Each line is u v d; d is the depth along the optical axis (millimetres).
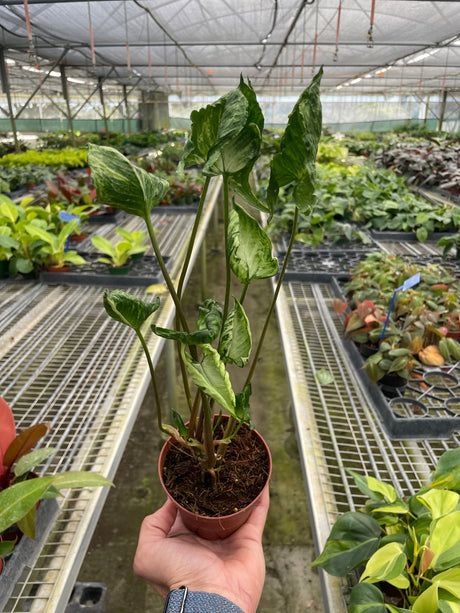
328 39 8594
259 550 778
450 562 717
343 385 1407
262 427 2426
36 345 1555
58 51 9430
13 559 787
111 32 7711
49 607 738
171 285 656
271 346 3197
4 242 1991
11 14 6219
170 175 4859
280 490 2061
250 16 6973
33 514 783
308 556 1789
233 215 641
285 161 577
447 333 1626
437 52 10195
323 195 3447
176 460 853
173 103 20859
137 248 2123
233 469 825
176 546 752
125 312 615
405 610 666
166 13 6695
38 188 4816
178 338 554
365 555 774
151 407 2582
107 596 1621
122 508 1963
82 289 2053
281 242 2895
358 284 1849
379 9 6566
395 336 1472
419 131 11180
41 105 15734
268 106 20453
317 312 1883
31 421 1185
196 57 10891
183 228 3102
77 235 2729
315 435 1172
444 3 6172
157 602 1609
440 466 905
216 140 549
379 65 11695
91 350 1527
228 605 612
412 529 809
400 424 1186
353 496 1000
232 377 2857
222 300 3924
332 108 20609
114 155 568
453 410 1289
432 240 3025
